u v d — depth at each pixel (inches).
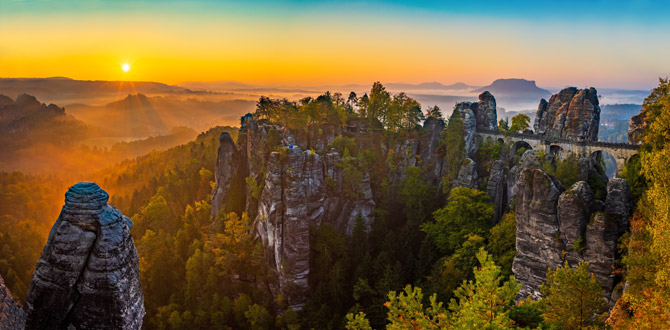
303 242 3570.4
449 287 2802.7
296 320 3297.2
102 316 883.4
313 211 3860.7
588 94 3981.3
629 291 1763.0
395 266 3149.6
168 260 3836.1
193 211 5000.0
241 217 4579.2
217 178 4862.2
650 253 1765.5
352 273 3553.2
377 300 3024.1
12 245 5088.6
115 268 877.2
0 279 726.5
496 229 3127.5
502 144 4315.9
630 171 2827.3
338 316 3152.1
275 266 3713.1
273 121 4857.3
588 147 3659.0
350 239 3988.7
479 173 4320.9
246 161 4886.8
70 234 865.5
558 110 4131.4
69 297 874.8
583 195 2309.3
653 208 1947.6
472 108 4702.3
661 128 2226.9
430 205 4035.4
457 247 3405.5
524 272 2517.2
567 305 1378.0
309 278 3654.0
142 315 964.0
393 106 4690.0
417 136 4611.2
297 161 3686.0
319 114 4628.4
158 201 5246.1
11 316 707.4
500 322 1118.4
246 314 3351.4
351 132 4753.9
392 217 4284.0
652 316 1422.2
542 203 2399.1
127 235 922.7
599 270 2187.5
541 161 3636.8
